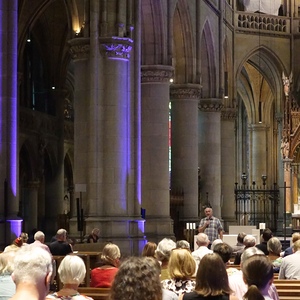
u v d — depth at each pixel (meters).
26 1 49.00
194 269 11.77
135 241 36.09
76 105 36.47
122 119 36.41
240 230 39.44
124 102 36.53
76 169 36.41
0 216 30.02
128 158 36.69
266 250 24.34
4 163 30.44
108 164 36.09
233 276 13.05
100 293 14.48
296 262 17.20
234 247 26.89
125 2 36.47
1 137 30.52
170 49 44.34
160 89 43.88
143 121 43.94
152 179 43.72
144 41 43.84
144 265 6.96
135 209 36.59
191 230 44.78
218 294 9.49
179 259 11.71
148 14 43.41
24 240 24.06
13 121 30.73
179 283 11.65
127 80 36.78
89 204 35.91
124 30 36.34
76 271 10.98
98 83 36.12
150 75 43.81
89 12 36.19
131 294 6.79
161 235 43.25
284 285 15.26
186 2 48.88
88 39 36.09
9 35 30.89
